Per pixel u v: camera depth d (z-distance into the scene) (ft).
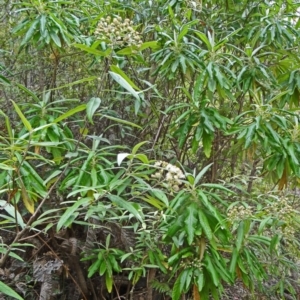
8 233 7.12
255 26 8.05
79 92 8.86
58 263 7.28
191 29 7.55
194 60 6.73
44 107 6.18
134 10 8.43
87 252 7.25
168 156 8.48
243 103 8.85
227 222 6.01
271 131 6.12
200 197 5.34
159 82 8.82
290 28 7.91
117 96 8.27
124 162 6.45
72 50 8.36
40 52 8.66
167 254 7.58
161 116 8.57
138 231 6.64
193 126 6.82
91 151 5.53
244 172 9.61
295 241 7.23
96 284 8.50
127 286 8.36
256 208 6.82
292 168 6.19
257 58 7.48
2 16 9.03
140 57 6.55
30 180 4.73
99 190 4.86
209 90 6.64
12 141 4.28
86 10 8.02
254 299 7.47
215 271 5.50
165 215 5.54
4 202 4.44
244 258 6.23
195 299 5.59
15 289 7.48
